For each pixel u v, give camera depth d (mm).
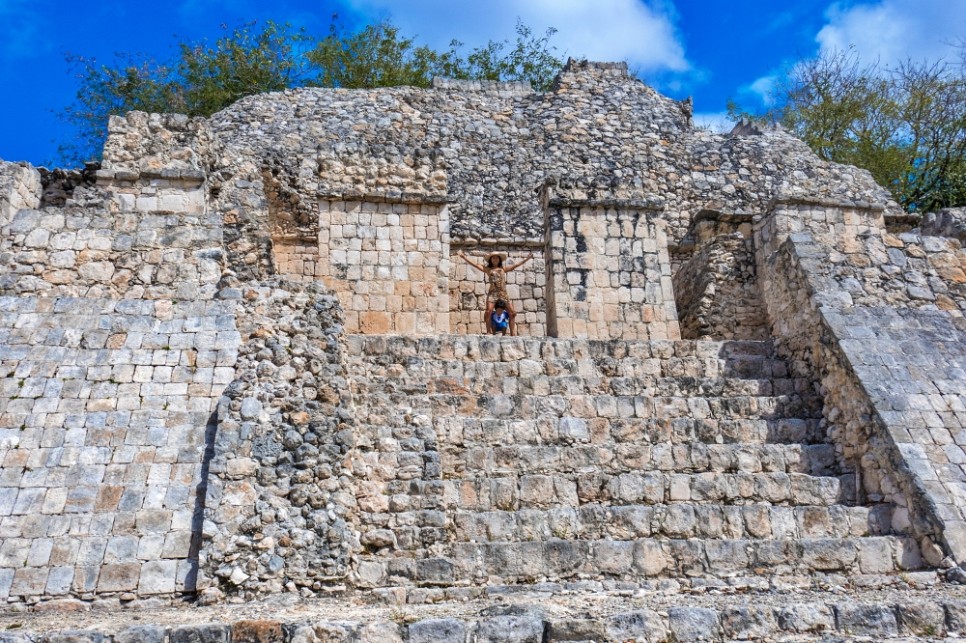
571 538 8492
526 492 8906
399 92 21359
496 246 18547
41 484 7961
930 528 8438
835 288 11070
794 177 21547
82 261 10320
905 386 9742
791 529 8734
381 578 7906
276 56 27156
